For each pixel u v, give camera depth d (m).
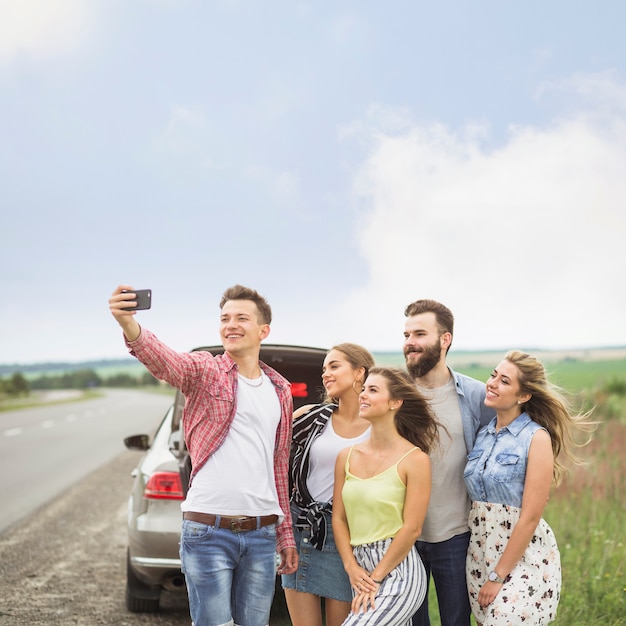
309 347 6.03
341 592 4.07
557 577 3.81
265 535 3.75
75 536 9.30
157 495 5.55
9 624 5.80
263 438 3.79
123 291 3.56
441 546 4.15
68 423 34.25
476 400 4.24
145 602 6.13
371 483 3.79
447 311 4.28
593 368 46.16
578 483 10.17
